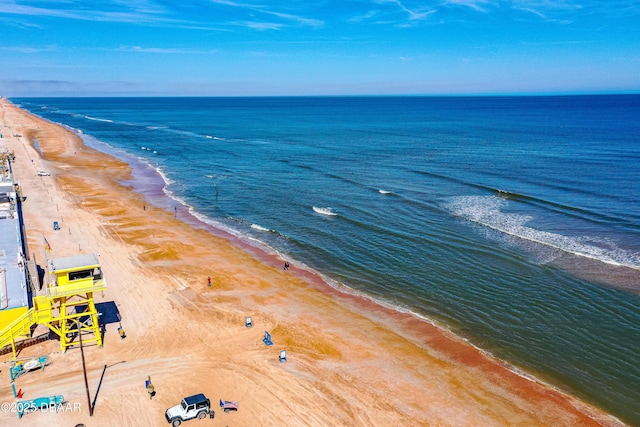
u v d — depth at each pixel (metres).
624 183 67.75
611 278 38.62
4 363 27.08
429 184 70.88
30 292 33.09
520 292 36.81
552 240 46.69
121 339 29.89
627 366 28.09
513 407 24.67
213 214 58.12
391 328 32.09
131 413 23.45
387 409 24.30
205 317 32.88
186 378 26.28
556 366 28.12
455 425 23.33
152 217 55.91
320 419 23.45
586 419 23.89
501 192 64.44
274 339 30.36
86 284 27.64
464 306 35.00
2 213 49.25
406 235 49.12
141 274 39.56
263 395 25.09
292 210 59.03
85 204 59.88
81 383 25.56
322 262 43.16
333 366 27.72
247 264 42.47
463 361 28.52
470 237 48.06
